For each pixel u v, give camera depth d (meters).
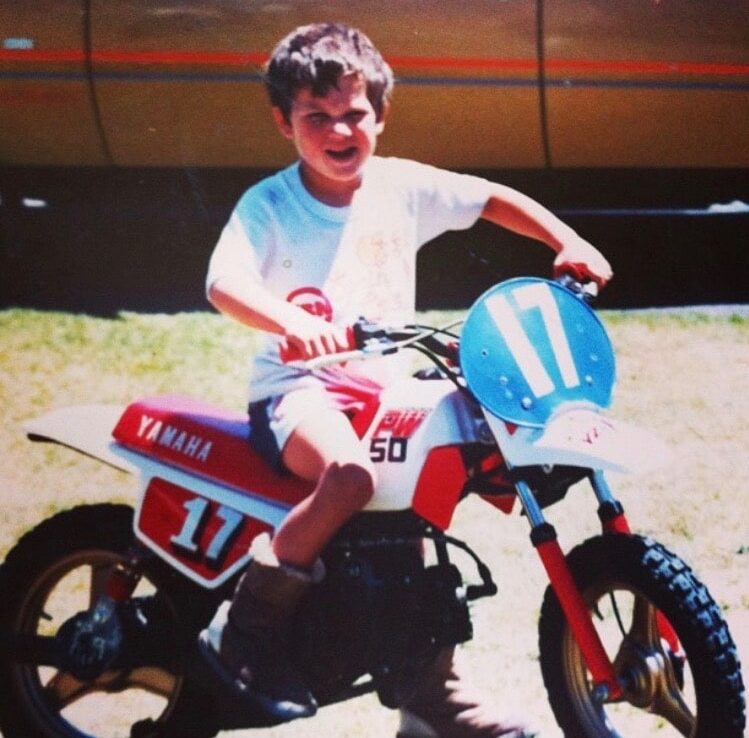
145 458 3.51
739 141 7.56
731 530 4.95
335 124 3.34
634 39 7.37
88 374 6.41
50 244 7.67
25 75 7.48
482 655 4.14
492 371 3.20
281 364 3.38
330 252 3.43
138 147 7.53
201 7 7.36
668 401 6.11
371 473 3.19
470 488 3.32
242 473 3.42
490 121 7.42
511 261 7.86
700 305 7.36
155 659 3.50
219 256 3.37
